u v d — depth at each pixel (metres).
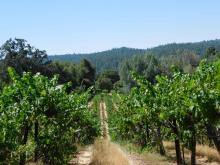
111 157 24.84
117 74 191.25
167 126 21.22
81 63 155.62
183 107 15.66
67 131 22.16
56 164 20.55
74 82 132.25
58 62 136.25
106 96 118.31
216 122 12.20
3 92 17.77
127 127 39.50
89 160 26.55
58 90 19.39
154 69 159.62
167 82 21.86
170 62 194.75
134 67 176.88
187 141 17.62
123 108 39.94
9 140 14.34
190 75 18.62
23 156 15.95
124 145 42.03
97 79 170.62
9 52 89.56
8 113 16.97
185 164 23.25
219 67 11.45
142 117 26.00
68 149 22.53
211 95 12.23
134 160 26.38
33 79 18.59
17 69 89.50
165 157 27.72
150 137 32.88
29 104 17.83
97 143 38.66
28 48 92.38
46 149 19.28
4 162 13.95
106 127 73.62
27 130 17.88
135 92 24.62
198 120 15.03
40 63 95.25
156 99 21.00
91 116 44.66
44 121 19.25
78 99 28.48
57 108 19.06
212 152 28.02
